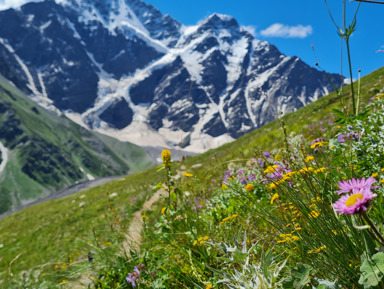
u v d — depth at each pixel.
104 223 18.47
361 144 2.93
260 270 2.01
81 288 4.26
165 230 4.04
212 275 2.98
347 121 3.14
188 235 3.69
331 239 2.01
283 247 2.41
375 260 1.47
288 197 2.49
